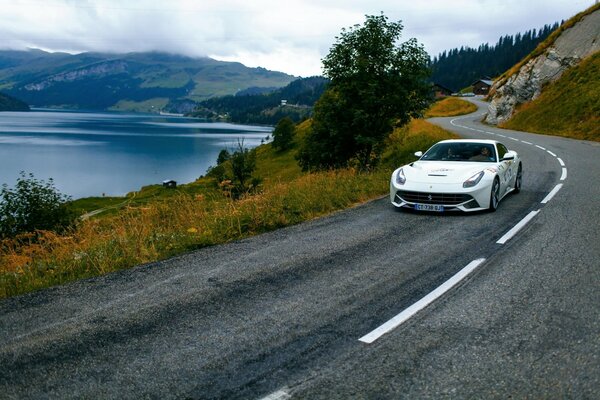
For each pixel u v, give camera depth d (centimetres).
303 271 549
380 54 1639
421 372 321
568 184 1177
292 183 1305
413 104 1681
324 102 1720
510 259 574
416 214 872
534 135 3378
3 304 465
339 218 854
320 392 298
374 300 455
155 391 305
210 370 329
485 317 408
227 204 984
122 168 13050
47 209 1595
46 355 356
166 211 991
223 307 444
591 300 438
